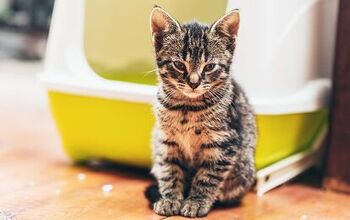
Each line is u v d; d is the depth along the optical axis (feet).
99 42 2.26
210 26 1.78
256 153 2.08
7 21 4.93
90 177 2.22
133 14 2.18
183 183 1.91
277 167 2.14
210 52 1.76
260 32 1.98
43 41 4.82
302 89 2.22
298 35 2.14
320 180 2.34
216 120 1.78
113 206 1.87
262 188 2.08
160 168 1.88
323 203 2.02
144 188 2.08
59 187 2.06
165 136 1.84
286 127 2.15
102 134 2.25
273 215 1.86
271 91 2.04
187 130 1.81
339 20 2.10
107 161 2.40
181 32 1.76
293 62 2.14
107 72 2.25
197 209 1.78
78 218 1.74
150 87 2.11
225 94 1.80
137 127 2.15
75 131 2.31
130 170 2.35
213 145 1.81
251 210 1.90
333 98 2.15
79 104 2.24
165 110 1.81
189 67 1.74
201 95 1.76
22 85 4.37
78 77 2.25
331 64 2.46
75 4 2.30
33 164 2.38
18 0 4.92
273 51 2.03
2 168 2.29
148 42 2.14
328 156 2.18
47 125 3.24
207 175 1.84
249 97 1.99
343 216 1.89
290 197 2.08
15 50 5.02
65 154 2.44
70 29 2.31
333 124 2.16
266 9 1.99
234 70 2.01
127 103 2.12
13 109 3.71
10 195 1.94
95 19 2.26
